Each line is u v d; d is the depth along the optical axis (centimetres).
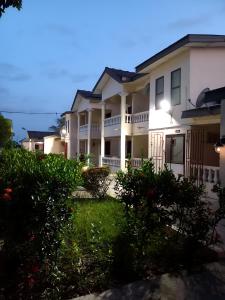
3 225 445
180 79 1652
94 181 1303
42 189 458
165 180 591
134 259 550
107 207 1016
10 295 430
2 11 538
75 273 502
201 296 488
